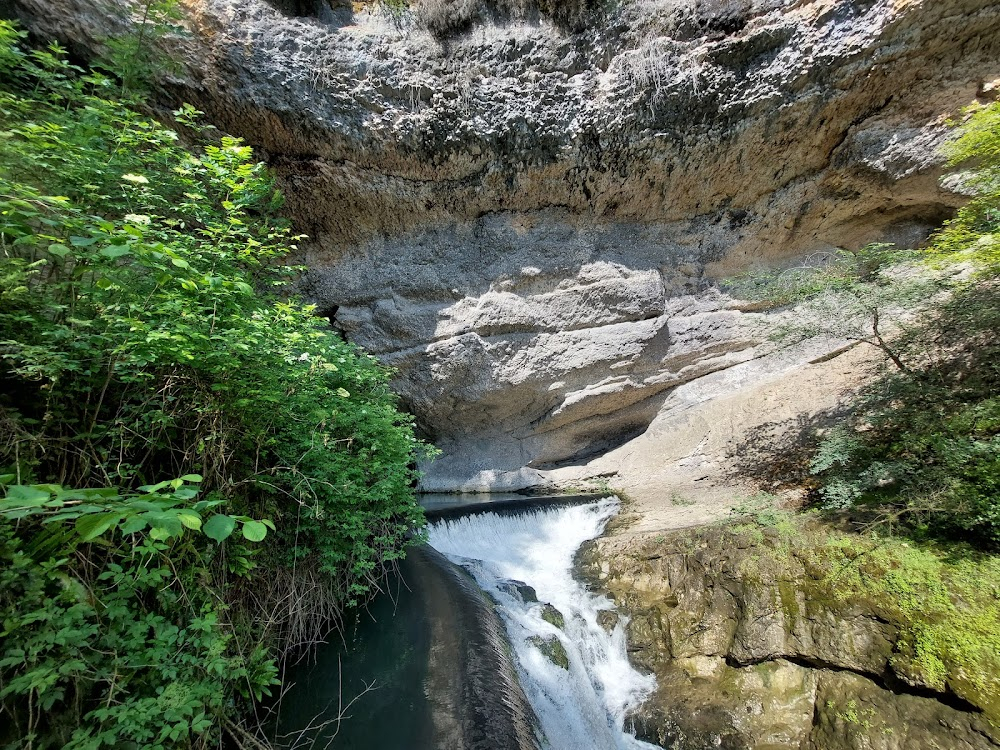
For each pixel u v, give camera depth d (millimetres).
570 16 9844
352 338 12281
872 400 6652
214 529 968
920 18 7824
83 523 928
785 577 5863
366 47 9258
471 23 9914
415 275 12086
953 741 4152
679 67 9445
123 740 2273
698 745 5188
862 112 9172
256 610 3920
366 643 4613
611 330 12039
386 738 3436
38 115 3908
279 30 8594
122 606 2568
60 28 6797
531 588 7227
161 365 3125
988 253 5379
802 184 10484
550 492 12258
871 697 4738
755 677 5488
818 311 7098
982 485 5113
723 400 11531
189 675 2697
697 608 6312
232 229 4129
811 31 8594
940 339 6367
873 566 5352
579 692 5625
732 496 8344
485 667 4391
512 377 12117
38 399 2928
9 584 2094
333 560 4609
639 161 10781
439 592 5773
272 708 3650
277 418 4168
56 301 2918
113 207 3645
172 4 5375
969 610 4574
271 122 9008
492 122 10180
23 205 2027
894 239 10516
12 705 2129
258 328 3568
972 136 5551
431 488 13125
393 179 10672
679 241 12070
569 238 12109
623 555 7484
